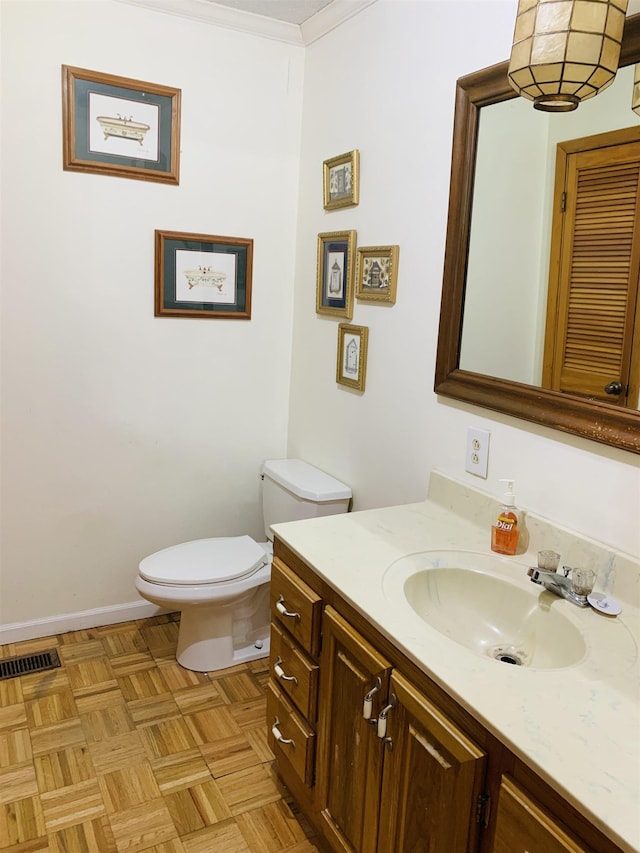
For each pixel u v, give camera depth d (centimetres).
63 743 193
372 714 126
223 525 277
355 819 137
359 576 138
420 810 114
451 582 145
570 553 142
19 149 212
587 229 134
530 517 152
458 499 175
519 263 151
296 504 232
